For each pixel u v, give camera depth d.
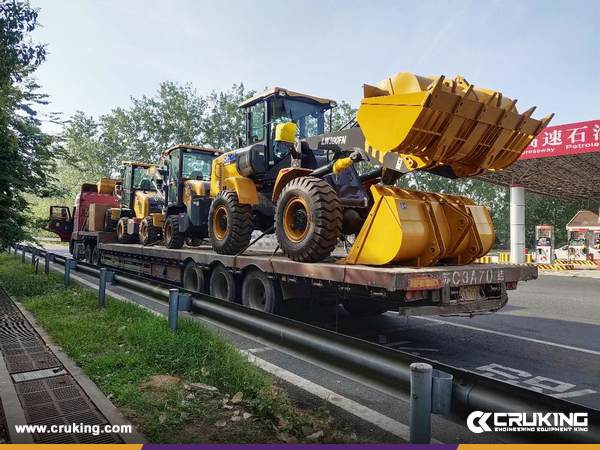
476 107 4.94
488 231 6.10
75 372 4.23
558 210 48.59
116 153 52.50
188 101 48.94
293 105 8.16
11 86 9.08
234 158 8.42
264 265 6.61
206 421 3.31
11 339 5.49
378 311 7.02
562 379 4.57
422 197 5.93
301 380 4.39
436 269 4.97
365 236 5.45
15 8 6.64
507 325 7.14
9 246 10.01
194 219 9.70
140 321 5.81
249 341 5.88
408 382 2.35
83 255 17.08
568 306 9.13
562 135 16.56
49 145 10.55
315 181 6.04
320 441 3.03
